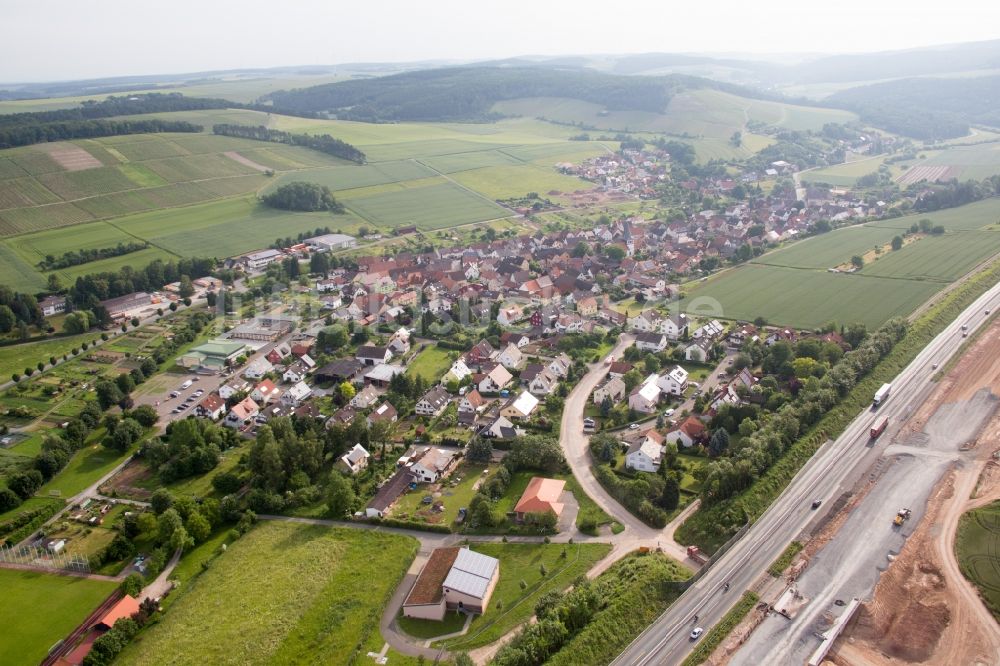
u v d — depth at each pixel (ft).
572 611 309.42
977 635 295.28
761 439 426.92
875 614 311.68
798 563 346.74
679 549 367.04
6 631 339.57
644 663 292.40
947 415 475.72
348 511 417.08
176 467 466.29
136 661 314.76
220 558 384.68
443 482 443.73
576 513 402.93
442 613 331.36
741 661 292.81
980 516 364.58
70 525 422.82
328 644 316.81
